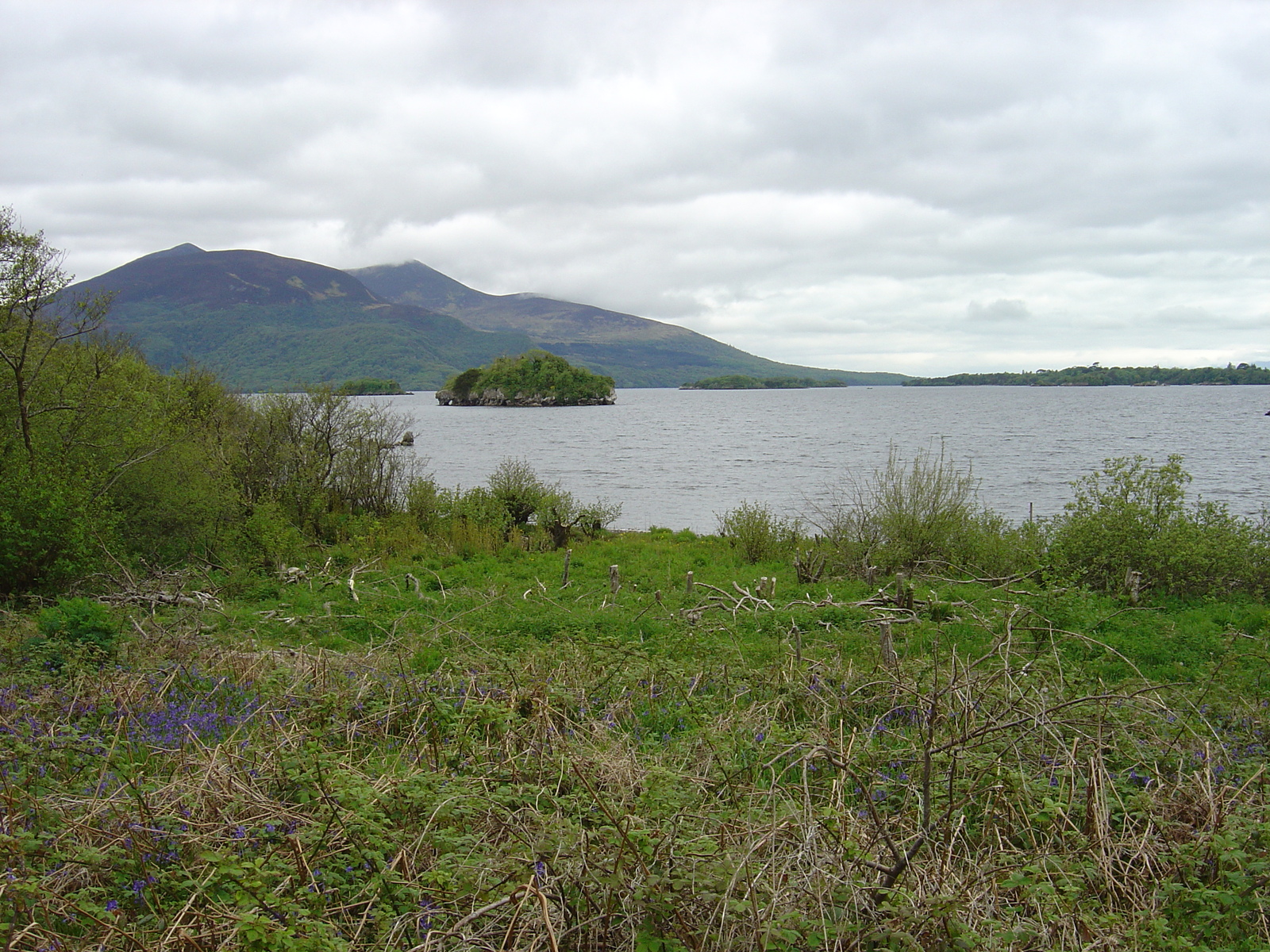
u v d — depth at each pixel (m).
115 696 7.78
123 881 4.34
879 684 7.97
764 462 56.16
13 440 14.92
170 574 15.66
